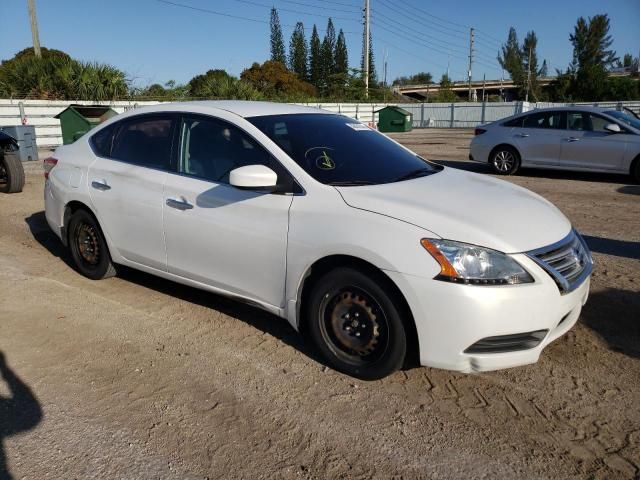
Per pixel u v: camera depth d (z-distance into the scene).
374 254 3.08
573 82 63.44
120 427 2.94
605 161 10.21
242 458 2.71
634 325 4.06
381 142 4.36
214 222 3.81
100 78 21.22
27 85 20.38
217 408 3.11
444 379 3.38
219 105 4.20
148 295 4.72
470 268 2.92
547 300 2.98
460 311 2.91
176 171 4.14
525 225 3.20
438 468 2.63
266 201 3.57
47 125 18.64
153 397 3.21
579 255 3.36
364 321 3.27
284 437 2.86
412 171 3.96
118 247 4.59
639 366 3.49
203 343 3.87
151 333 4.02
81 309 4.43
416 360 3.22
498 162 11.41
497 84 96.25
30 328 4.09
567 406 3.09
